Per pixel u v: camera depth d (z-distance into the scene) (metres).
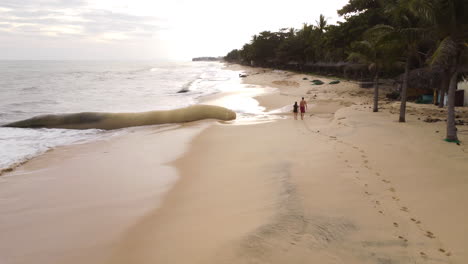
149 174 10.73
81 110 26.98
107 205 8.30
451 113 11.75
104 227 7.05
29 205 8.55
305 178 8.68
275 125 18.50
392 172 8.79
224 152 12.78
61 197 9.02
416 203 6.85
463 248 5.15
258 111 25.72
